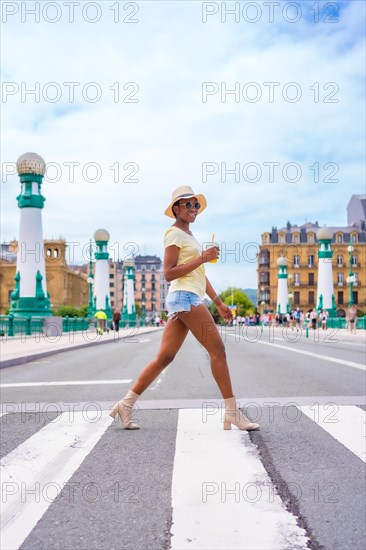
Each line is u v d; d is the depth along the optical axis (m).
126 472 3.85
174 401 6.91
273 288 104.44
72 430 5.27
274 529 2.80
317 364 11.82
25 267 37.12
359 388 7.79
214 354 4.98
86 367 12.59
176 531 2.79
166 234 4.95
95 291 58.25
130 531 2.82
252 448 4.40
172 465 4.00
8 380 10.06
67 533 2.81
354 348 18.34
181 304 4.85
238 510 3.07
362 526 2.84
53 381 9.67
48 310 37.34
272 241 106.56
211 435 4.89
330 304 55.28
